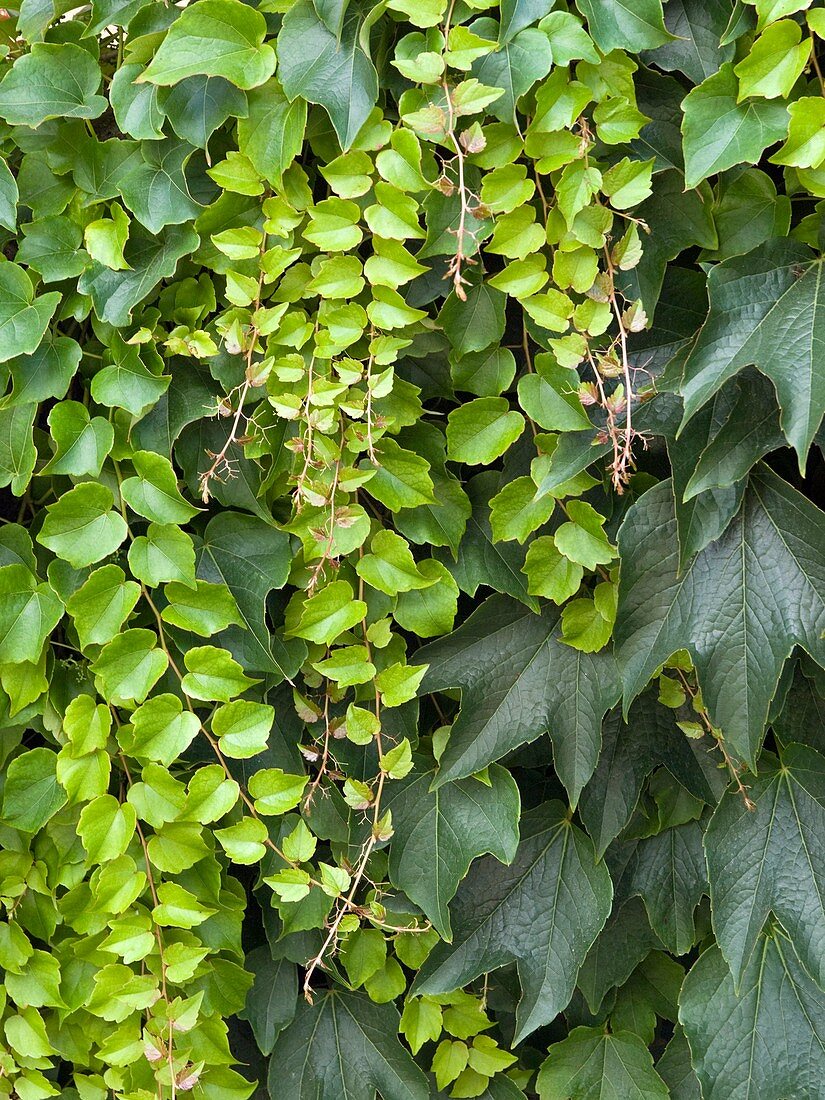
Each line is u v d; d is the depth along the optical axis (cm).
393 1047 170
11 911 167
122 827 162
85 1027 168
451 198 158
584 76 156
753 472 160
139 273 161
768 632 159
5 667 162
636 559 160
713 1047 168
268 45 157
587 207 156
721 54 156
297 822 166
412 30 158
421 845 166
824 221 157
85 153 162
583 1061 172
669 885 171
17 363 161
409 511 163
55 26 163
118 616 161
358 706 166
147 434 162
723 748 164
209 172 158
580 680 164
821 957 164
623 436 157
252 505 163
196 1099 167
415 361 164
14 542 163
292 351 162
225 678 161
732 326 154
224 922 166
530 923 169
